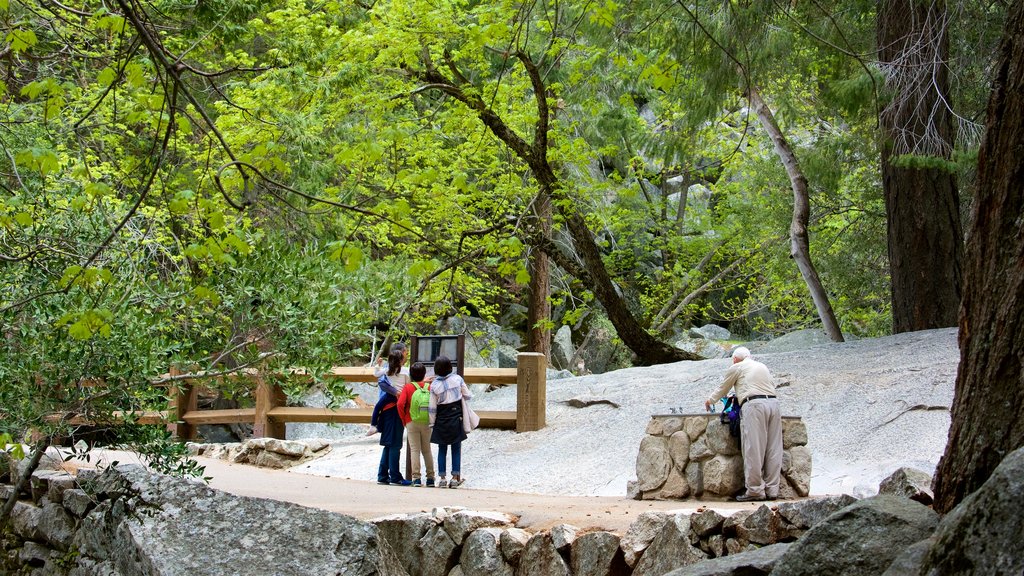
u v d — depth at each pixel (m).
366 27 14.30
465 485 11.42
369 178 14.30
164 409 6.91
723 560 3.54
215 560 4.75
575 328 27.88
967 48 13.12
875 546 3.00
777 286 25.95
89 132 13.02
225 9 9.77
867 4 14.37
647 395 13.91
